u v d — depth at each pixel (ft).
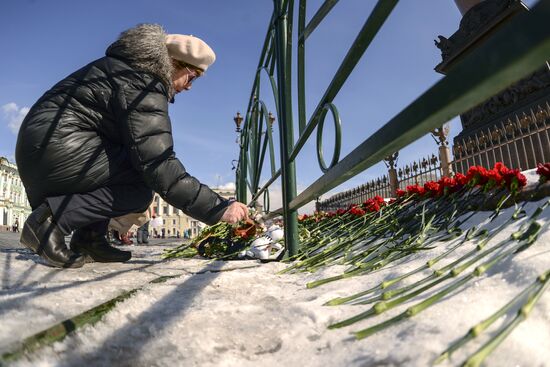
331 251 7.48
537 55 1.85
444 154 23.03
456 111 2.66
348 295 4.36
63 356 2.71
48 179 7.57
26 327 3.14
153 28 7.79
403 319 3.04
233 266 8.24
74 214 7.73
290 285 5.67
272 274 6.93
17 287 5.17
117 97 7.31
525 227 4.76
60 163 7.47
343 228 10.70
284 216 9.40
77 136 7.57
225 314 3.95
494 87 2.24
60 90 7.65
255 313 4.01
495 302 3.02
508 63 1.97
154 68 7.53
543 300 2.76
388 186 28.81
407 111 3.20
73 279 6.05
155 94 7.47
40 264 7.97
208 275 6.63
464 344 2.37
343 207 36.09
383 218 9.09
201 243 11.46
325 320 3.53
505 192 6.38
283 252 9.20
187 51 8.05
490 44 2.10
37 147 7.34
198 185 7.57
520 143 17.69
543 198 5.60
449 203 7.91
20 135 7.51
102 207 7.99
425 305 3.06
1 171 214.48
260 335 3.34
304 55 8.68
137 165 7.35
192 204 7.50
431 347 2.41
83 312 3.55
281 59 9.89
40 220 7.43
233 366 2.73
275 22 10.28
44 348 2.72
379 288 4.10
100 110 7.61
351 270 5.82
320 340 3.09
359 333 2.90
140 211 8.83
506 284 3.34
